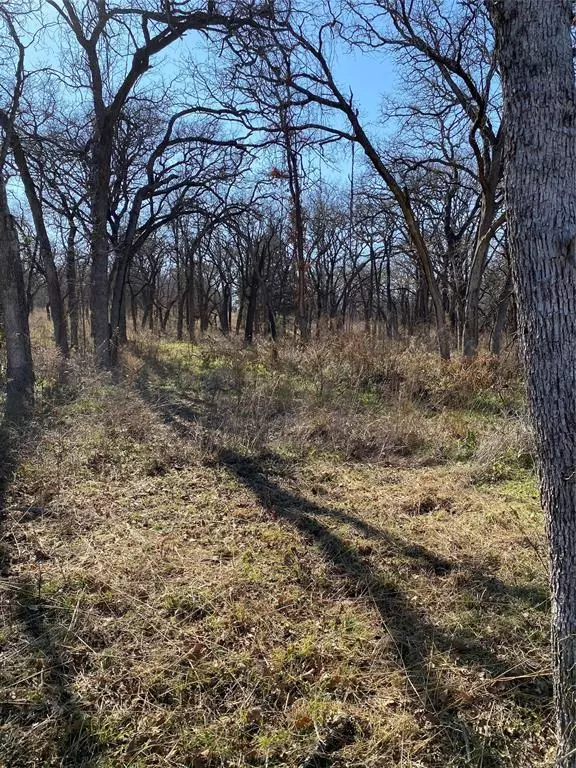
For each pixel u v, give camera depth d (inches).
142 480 210.7
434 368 405.4
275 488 208.5
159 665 108.7
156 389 389.1
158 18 473.4
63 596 130.5
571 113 76.4
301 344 534.6
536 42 75.9
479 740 93.9
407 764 89.3
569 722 83.4
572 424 79.6
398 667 110.5
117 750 91.0
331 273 1427.2
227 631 118.7
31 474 204.8
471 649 116.5
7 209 345.4
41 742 92.0
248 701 100.8
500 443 246.2
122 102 501.4
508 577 143.5
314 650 114.0
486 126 506.9
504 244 656.4
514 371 386.0
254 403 315.0
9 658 110.2
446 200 776.9
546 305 79.0
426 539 166.4
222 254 1446.9
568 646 83.7
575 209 77.1
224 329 1231.5
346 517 182.1
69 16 478.6
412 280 1433.3
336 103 464.1
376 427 275.9
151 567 144.3
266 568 145.8
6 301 343.6
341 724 96.3
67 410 298.2
